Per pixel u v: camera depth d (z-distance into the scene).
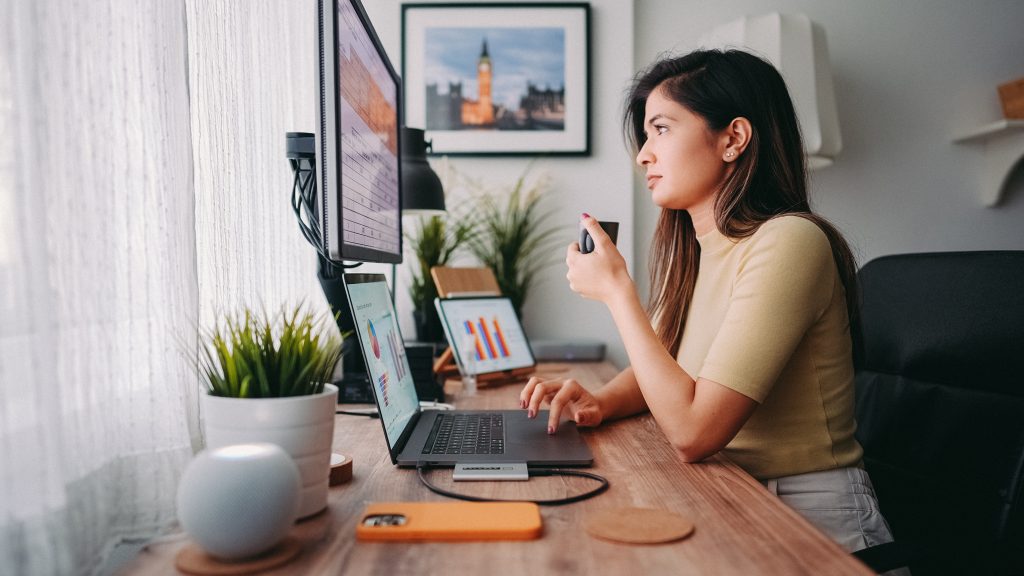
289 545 0.58
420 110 2.35
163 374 0.78
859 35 2.47
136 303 0.75
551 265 2.38
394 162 1.46
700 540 0.59
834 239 1.02
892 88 2.49
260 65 1.31
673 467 0.85
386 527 0.60
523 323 2.37
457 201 2.34
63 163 0.64
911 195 2.50
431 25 2.35
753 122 1.07
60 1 0.64
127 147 0.75
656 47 2.43
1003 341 1.01
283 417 0.63
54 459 0.59
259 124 1.30
